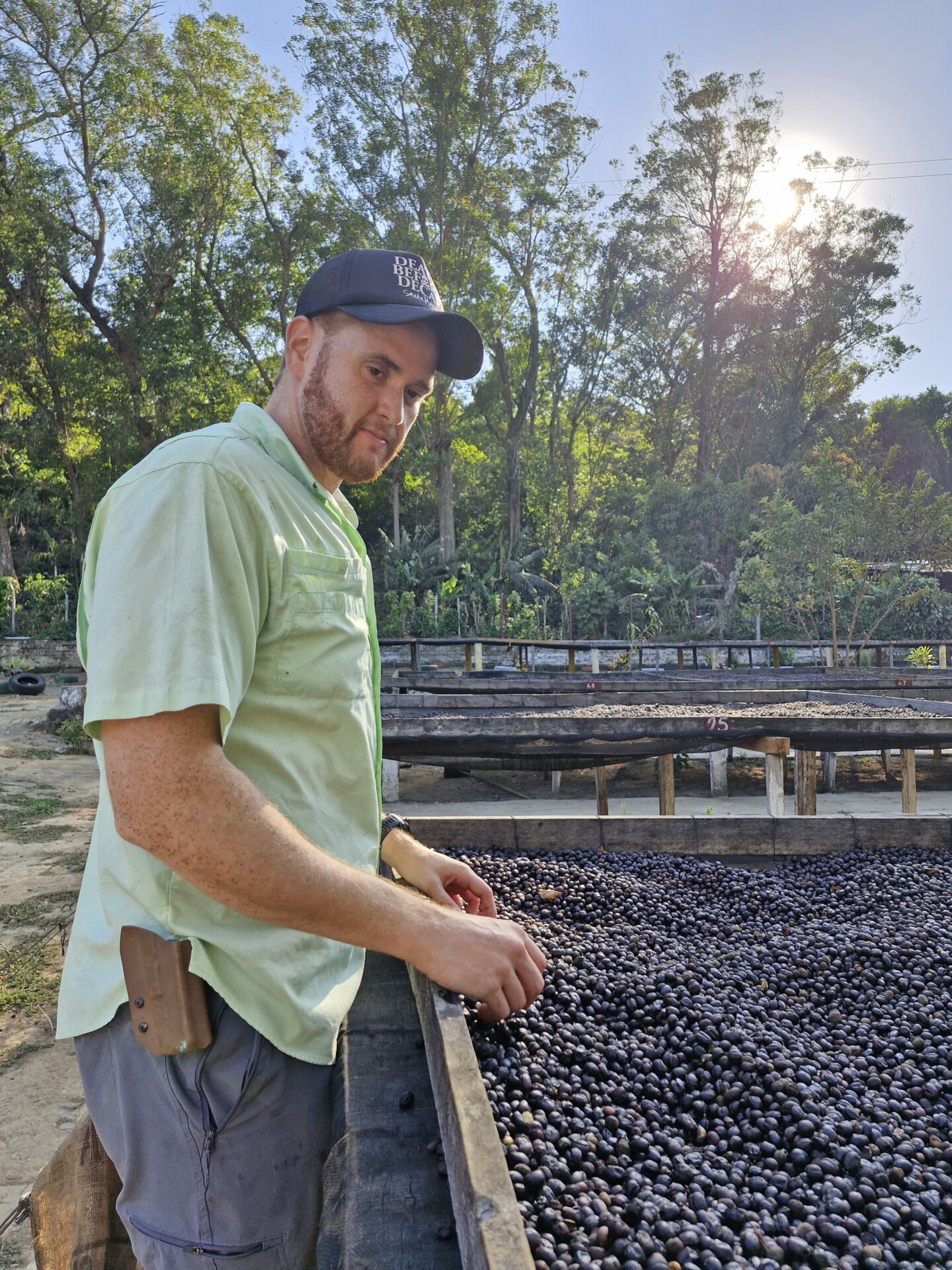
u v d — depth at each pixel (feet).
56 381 83.20
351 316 4.44
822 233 106.22
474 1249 3.33
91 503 96.27
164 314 84.38
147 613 3.58
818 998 7.03
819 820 10.88
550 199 95.20
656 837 10.85
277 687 4.11
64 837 21.43
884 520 60.49
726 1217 4.23
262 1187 4.19
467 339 4.74
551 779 27.61
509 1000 4.38
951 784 28.76
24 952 13.87
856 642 61.05
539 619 83.76
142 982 3.99
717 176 102.78
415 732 20.10
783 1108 5.27
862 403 115.55
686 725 20.25
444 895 5.89
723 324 105.40
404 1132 4.99
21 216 74.84
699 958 7.63
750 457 104.22
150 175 78.13
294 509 4.22
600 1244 3.96
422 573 82.94
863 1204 4.39
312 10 84.23
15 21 73.72
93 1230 5.22
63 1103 9.91
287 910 3.66
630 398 114.11
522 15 86.89
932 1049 6.07
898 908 9.00
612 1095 5.40
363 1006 6.48
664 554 91.86
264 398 90.12
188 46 79.00
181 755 3.49
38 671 77.36
